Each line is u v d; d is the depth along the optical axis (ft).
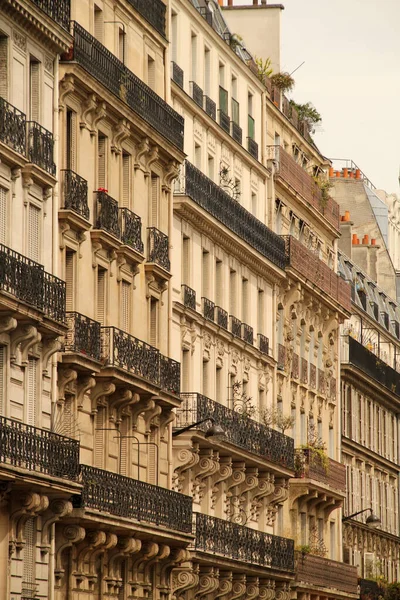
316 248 567.59
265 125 500.74
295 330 529.04
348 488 611.88
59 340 321.73
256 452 455.22
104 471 334.85
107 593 351.87
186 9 428.97
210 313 437.99
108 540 341.21
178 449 404.98
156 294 386.73
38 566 313.73
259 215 493.36
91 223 345.31
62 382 327.88
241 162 476.95
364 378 630.33
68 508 315.37
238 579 448.65
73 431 334.03
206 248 439.22
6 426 289.74
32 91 317.83
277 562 472.85
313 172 568.82
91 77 339.36
